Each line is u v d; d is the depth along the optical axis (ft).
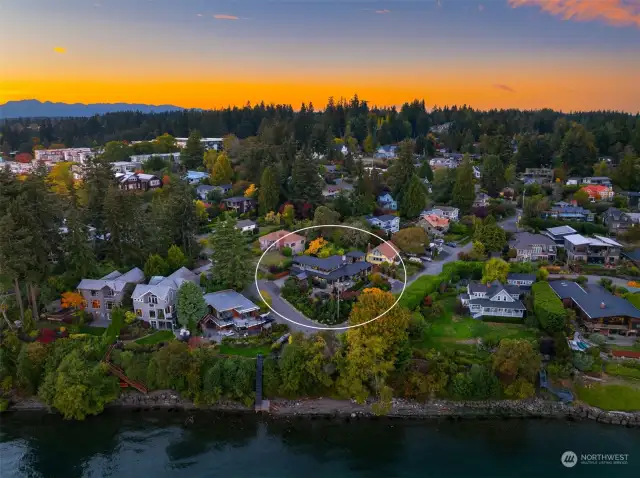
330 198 410.31
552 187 460.14
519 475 168.66
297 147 520.42
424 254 320.91
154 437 189.98
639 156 545.85
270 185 391.04
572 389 205.57
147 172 487.61
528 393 200.34
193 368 203.72
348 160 524.93
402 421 196.95
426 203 428.97
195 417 199.31
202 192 432.25
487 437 188.44
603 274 291.79
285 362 203.72
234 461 177.99
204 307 233.76
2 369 209.67
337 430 193.06
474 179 476.95
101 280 247.29
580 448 181.88
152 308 233.96
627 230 348.38
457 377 205.67
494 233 321.73
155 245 291.58
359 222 343.87
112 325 227.40
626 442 184.44
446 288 274.77
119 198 278.26
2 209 232.32
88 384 199.11
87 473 172.55
